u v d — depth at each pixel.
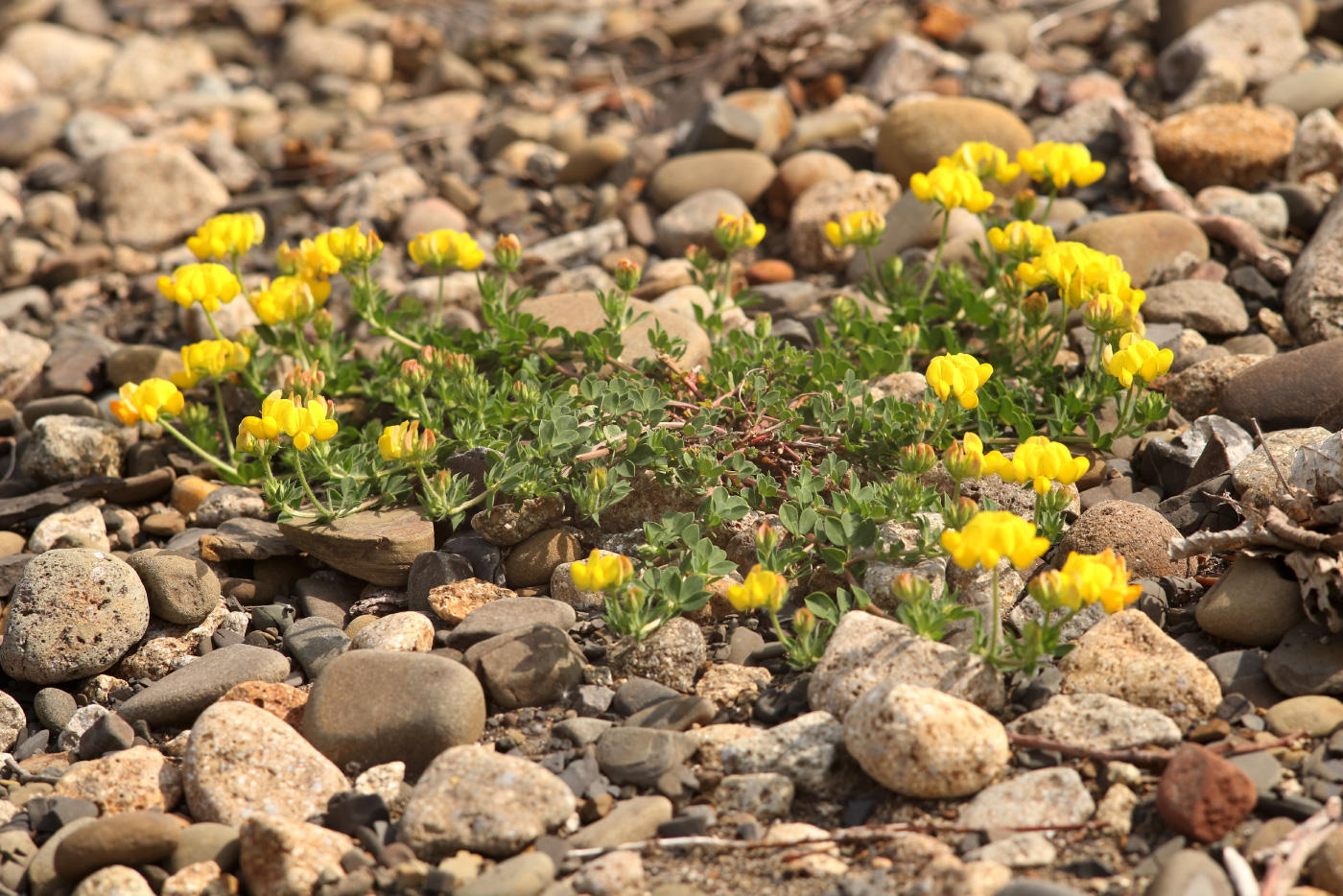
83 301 7.36
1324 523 4.02
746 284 6.97
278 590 4.89
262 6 11.57
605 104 9.61
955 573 4.33
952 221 6.79
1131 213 6.90
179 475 5.72
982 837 3.30
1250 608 3.86
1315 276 5.91
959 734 3.40
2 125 9.16
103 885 3.36
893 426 4.80
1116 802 3.33
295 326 5.58
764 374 5.27
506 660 4.06
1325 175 7.02
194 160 8.17
